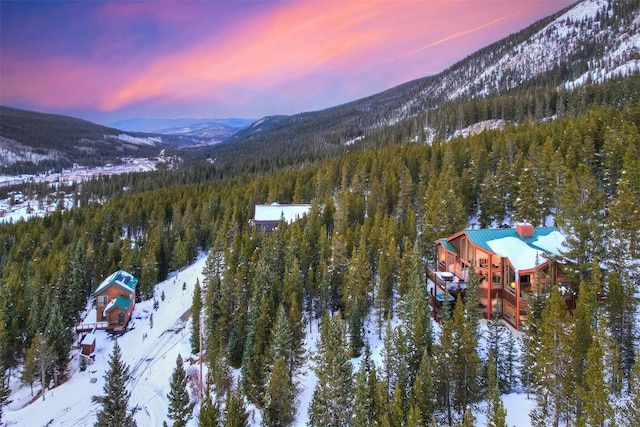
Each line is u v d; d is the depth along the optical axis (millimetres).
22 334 53844
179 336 56250
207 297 51406
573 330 23484
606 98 136000
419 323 31188
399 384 27688
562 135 77875
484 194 66125
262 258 56750
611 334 28391
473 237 42938
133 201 124125
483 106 168500
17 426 39625
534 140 80875
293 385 34594
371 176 93625
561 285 37062
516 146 83250
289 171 145375
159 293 74438
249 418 34531
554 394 23953
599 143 70938
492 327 32438
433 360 28578
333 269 52188
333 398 28078
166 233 91750
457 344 27562
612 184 57906
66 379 48812
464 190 70375
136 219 113250
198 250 99250
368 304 48500
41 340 45625
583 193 40000
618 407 20438
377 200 78250
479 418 26188
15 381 49219
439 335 31641
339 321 32781
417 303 35156
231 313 47906
